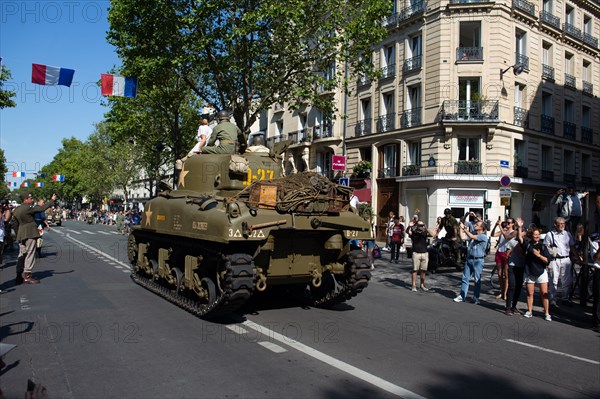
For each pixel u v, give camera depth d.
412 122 26.47
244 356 5.75
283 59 19.86
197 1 17.41
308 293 9.60
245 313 8.22
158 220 9.59
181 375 5.05
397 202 27.48
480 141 24.72
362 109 30.34
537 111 27.16
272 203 7.56
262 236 7.15
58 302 8.92
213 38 17.89
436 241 15.75
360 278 8.28
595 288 8.28
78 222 65.38
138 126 30.48
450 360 5.94
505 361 6.04
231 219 7.07
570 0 29.61
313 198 7.84
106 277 12.19
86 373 5.09
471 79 25.12
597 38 31.94
